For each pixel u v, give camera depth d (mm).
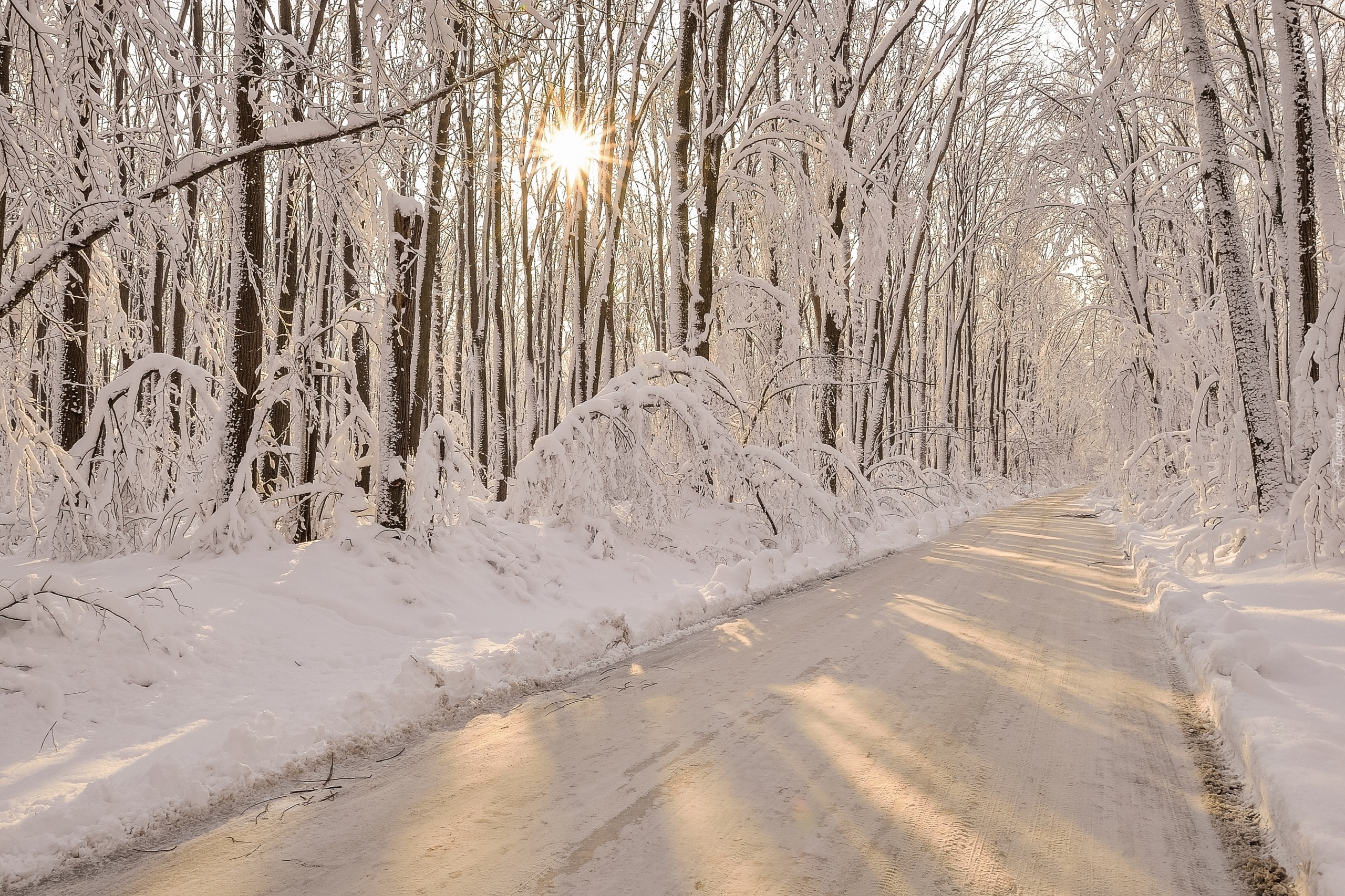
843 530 14586
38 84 5828
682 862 3283
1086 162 25750
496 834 3582
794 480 14477
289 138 6617
